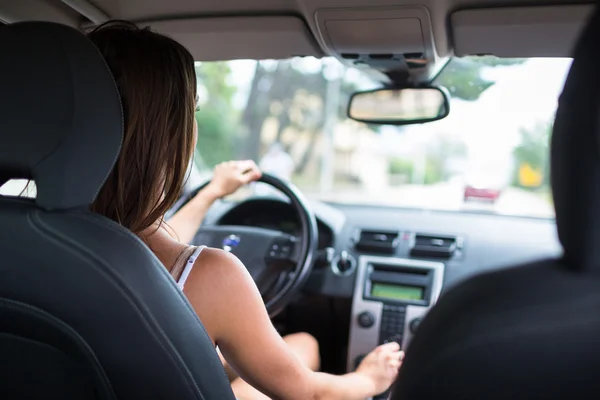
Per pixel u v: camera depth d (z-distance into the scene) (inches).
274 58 90.7
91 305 38.9
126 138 47.7
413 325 98.1
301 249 93.1
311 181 466.9
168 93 48.8
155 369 40.3
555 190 31.7
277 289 97.0
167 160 49.8
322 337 106.2
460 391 33.4
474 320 32.8
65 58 38.6
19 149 38.5
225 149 474.0
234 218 113.0
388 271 101.9
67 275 38.6
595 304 31.9
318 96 474.6
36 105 38.3
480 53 82.1
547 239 101.3
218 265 50.0
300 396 54.2
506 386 33.0
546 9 69.2
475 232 103.4
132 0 75.1
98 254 38.8
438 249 101.0
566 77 31.6
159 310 40.2
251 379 53.5
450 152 358.0
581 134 30.3
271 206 111.4
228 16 78.1
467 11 70.7
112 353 39.6
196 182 111.9
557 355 32.1
